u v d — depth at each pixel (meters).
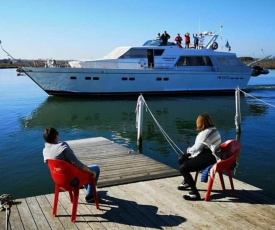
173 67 24.91
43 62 24.20
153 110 20.27
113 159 7.62
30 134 13.56
